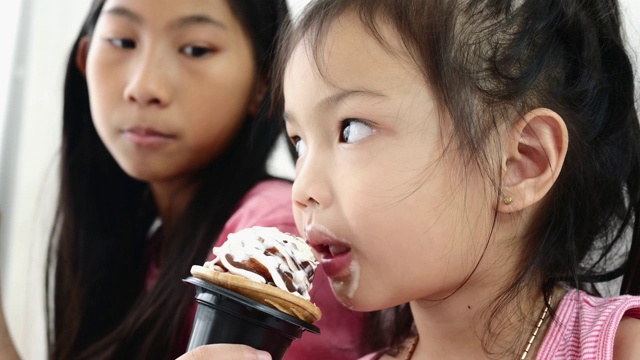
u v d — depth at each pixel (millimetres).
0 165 2527
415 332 1187
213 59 1453
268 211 1391
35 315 2424
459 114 952
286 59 1065
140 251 1707
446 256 959
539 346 1019
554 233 1029
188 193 1554
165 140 1462
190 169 1498
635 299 1008
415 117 946
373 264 961
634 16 1435
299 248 954
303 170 986
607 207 1105
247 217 1408
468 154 954
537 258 1016
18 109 2527
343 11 984
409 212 944
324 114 975
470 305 1023
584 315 1016
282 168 1779
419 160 944
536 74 1004
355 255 968
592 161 1072
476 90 966
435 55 957
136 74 1445
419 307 1071
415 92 948
